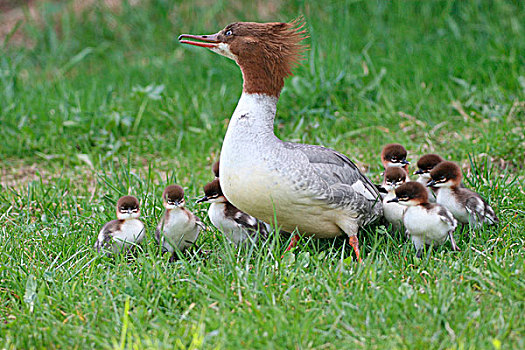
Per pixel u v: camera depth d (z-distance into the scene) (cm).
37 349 742
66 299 838
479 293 810
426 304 766
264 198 916
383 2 2069
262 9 2238
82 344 743
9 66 1914
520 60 1741
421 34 1961
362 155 1426
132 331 731
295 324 727
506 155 1333
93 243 1030
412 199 960
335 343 720
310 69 1712
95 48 2248
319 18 2108
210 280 834
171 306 819
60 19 2433
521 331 719
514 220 1045
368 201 997
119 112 1633
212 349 702
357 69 1762
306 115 1612
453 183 1029
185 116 1662
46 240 1042
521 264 859
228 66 1922
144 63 2109
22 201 1238
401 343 700
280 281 847
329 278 843
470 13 1975
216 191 1032
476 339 698
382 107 1619
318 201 923
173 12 2328
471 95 1636
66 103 1712
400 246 1002
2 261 966
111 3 2444
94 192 1305
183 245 1030
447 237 974
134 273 903
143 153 1550
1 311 839
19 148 1559
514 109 1527
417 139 1495
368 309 764
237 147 925
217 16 2261
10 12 2573
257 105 942
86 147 1537
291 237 1026
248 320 747
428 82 1714
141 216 1121
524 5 1955
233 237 1058
